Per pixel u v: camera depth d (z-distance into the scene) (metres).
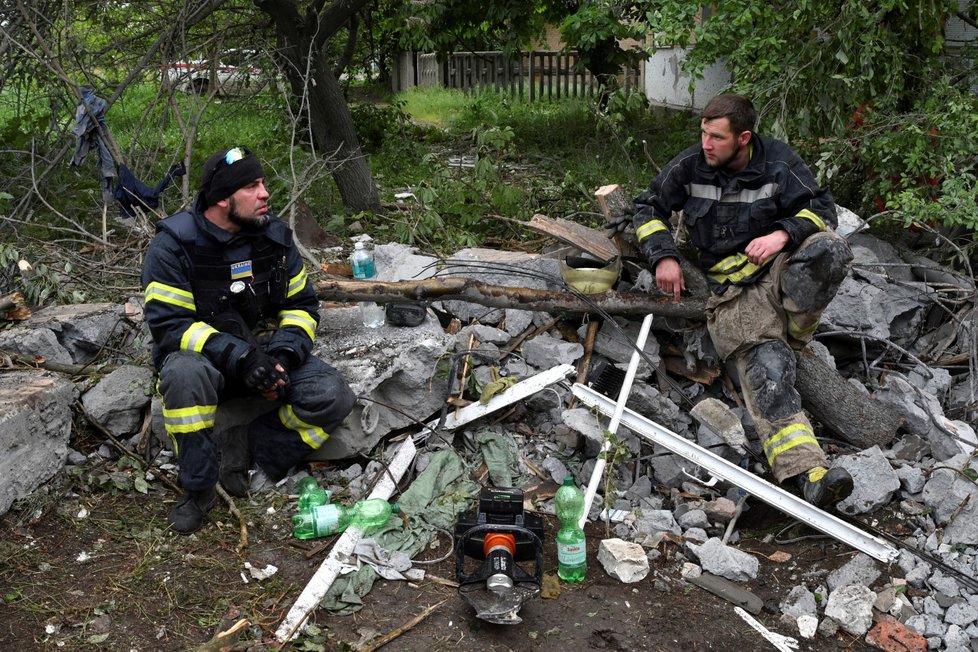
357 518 3.59
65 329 4.52
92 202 6.93
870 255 5.16
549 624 3.16
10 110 9.26
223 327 3.66
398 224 5.98
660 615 3.24
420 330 4.44
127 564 3.37
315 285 4.21
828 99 5.55
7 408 3.54
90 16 7.07
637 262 4.58
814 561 3.61
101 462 4.00
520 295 4.35
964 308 5.04
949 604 3.34
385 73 18.69
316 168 7.72
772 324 3.89
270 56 7.23
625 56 11.88
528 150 10.09
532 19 12.55
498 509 3.33
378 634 3.07
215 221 3.61
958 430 4.24
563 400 4.35
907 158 5.27
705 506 3.85
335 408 3.76
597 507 3.87
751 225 3.93
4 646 2.91
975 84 5.91
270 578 3.33
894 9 5.67
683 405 4.39
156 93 7.85
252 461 3.96
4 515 3.54
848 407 4.19
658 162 8.94
